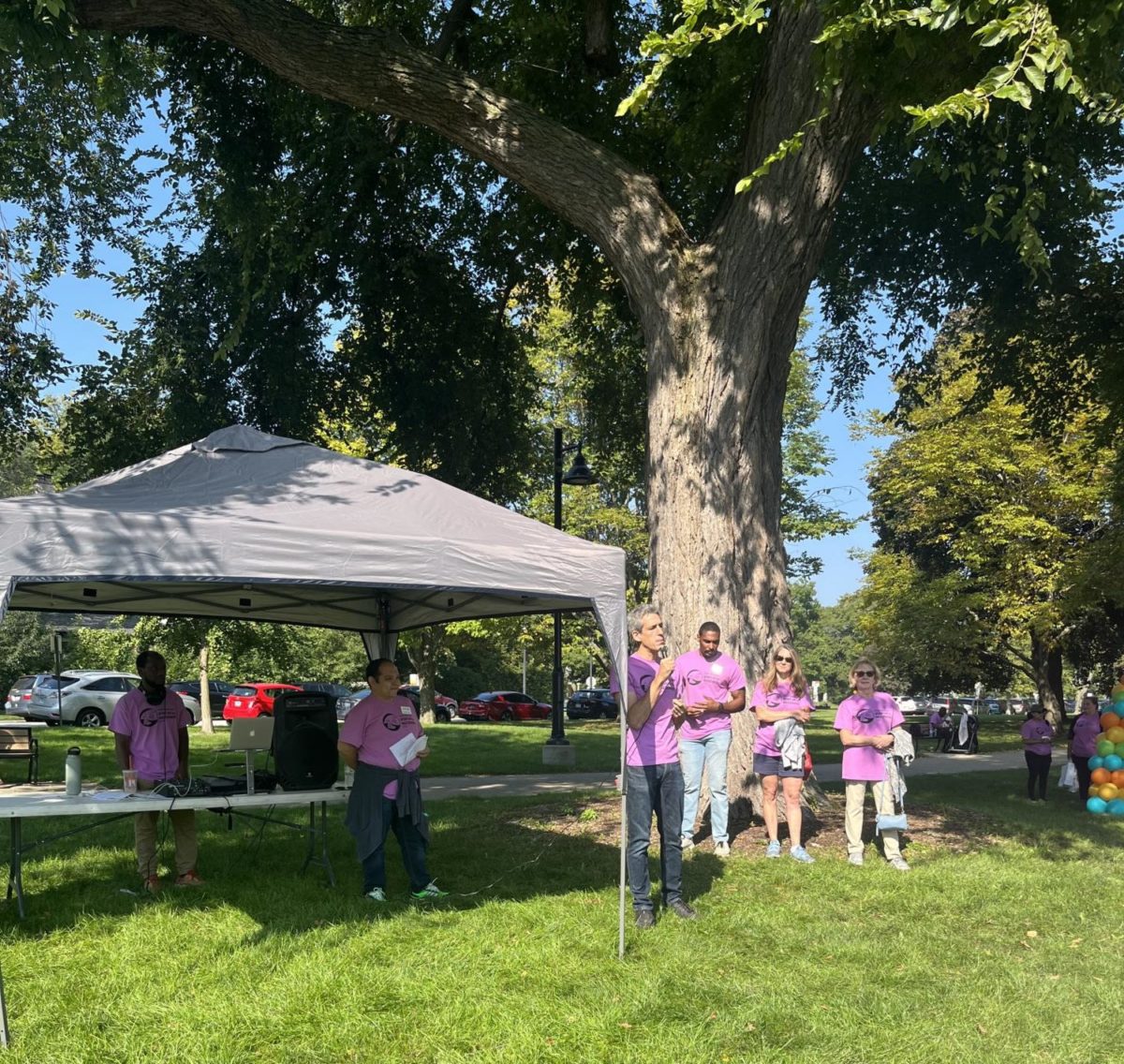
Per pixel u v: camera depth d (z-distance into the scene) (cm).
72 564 521
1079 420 2588
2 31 923
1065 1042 466
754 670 952
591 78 1395
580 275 1616
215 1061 435
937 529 3172
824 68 775
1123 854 917
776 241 954
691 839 885
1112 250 1734
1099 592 2605
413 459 1738
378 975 540
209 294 1556
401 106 1045
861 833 858
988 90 628
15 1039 458
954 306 1758
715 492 955
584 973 549
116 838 942
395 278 1625
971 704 5525
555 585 623
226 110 1423
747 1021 485
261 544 566
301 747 737
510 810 1120
